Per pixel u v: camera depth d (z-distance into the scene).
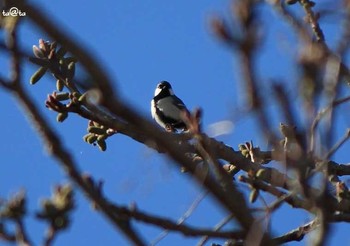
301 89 5.84
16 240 6.37
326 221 6.17
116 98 5.52
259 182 8.80
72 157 6.05
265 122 5.62
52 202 6.37
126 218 6.96
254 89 5.40
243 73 5.29
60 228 6.34
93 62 5.30
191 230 7.27
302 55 5.88
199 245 7.95
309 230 10.31
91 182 6.61
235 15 5.09
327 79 5.99
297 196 8.45
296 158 6.13
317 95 5.85
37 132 6.27
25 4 5.17
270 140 5.70
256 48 5.12
